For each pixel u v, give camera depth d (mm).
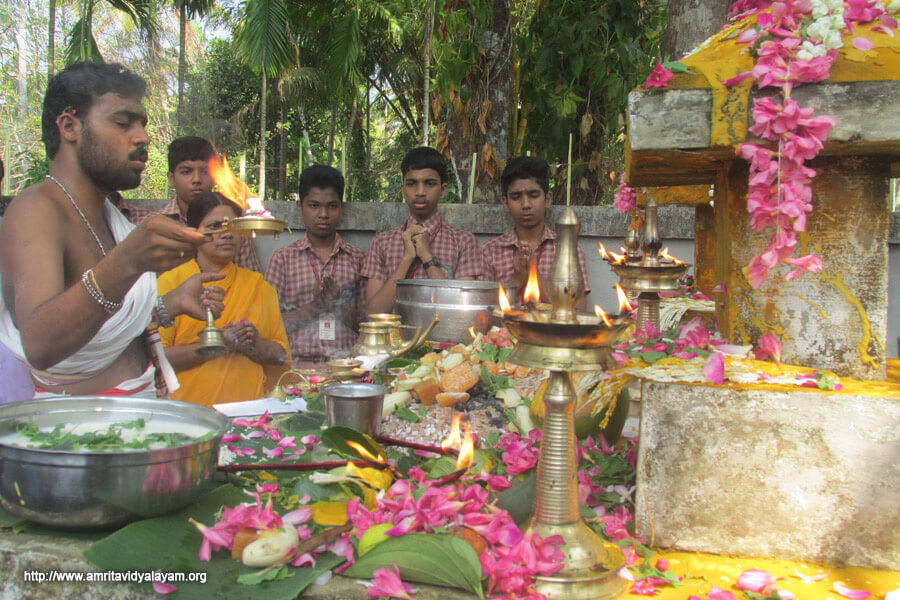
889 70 1261
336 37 9016
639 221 3398
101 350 1956
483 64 5145
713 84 1351
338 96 10781
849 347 1447
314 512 1314
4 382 1889
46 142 1854
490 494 1359
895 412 1251
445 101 5074
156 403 1589
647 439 1350
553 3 5598
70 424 1517
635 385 2250
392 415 1939
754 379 1351
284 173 8500
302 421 1952
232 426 1925
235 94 13211
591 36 5270
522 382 2178
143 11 6699
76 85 1762
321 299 4047
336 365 2293
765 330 1531
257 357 3145
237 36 11242
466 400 2010
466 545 1094
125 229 2061
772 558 1312
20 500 1227
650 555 1277
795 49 1286
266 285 3361
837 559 1286
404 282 3088
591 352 1052
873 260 1434
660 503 1346
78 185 1847
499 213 4594
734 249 1586
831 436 1279
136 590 1127
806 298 1479
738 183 1572
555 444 1129
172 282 3025
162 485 1242
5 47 12852
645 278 2314
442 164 4273
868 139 1264
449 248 4277
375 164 17500
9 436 1382
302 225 4680
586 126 5441
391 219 4617
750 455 1312
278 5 7363
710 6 3598
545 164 4133
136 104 1841
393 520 1214
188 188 3070
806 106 1287
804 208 1250
